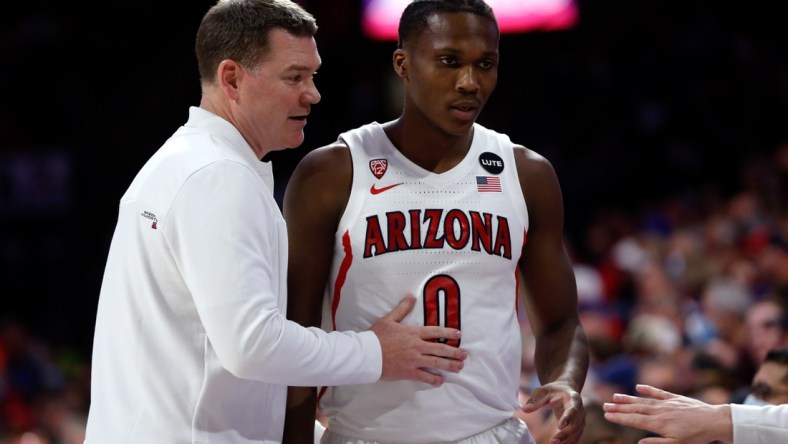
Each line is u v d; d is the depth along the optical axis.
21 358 12.77
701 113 17.97
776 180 14.65
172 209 3.53
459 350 3.86
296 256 4.02
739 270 11.43
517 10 19.17
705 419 4.05
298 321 4.01
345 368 3.62
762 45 18.52
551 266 4.23
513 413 4.18
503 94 19.25
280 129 3.79
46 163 19.02
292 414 4.04
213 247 3.43
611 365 7.91
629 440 4.75
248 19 3.69
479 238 4.01
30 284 17.91
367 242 3.99
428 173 4.05
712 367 6.87
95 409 3.72
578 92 18.86
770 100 17.75
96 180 19.25
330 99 19.58
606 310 12.38
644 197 17.30
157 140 19.67
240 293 3.41
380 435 4.03
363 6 19.59
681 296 11.93
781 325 8.09
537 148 18.58
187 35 20.41
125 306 3.65
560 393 3.90
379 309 3.99
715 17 18.92
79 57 20.28
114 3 20.55
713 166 17.36
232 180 3.51
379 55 19.75
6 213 18.80
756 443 3.99
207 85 3.80
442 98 3.86
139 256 3.62
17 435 10.54
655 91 18.53
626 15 19.42
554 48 19.58
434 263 3.99
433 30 3.84
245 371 3.43
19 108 19.70
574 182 17.69
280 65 3.70
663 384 7.52
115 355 3.68
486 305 4.03
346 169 4.03
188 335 3.60
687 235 13.62
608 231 15.50
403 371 3.79
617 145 18.09
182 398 3.59
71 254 18.41
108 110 19.86
